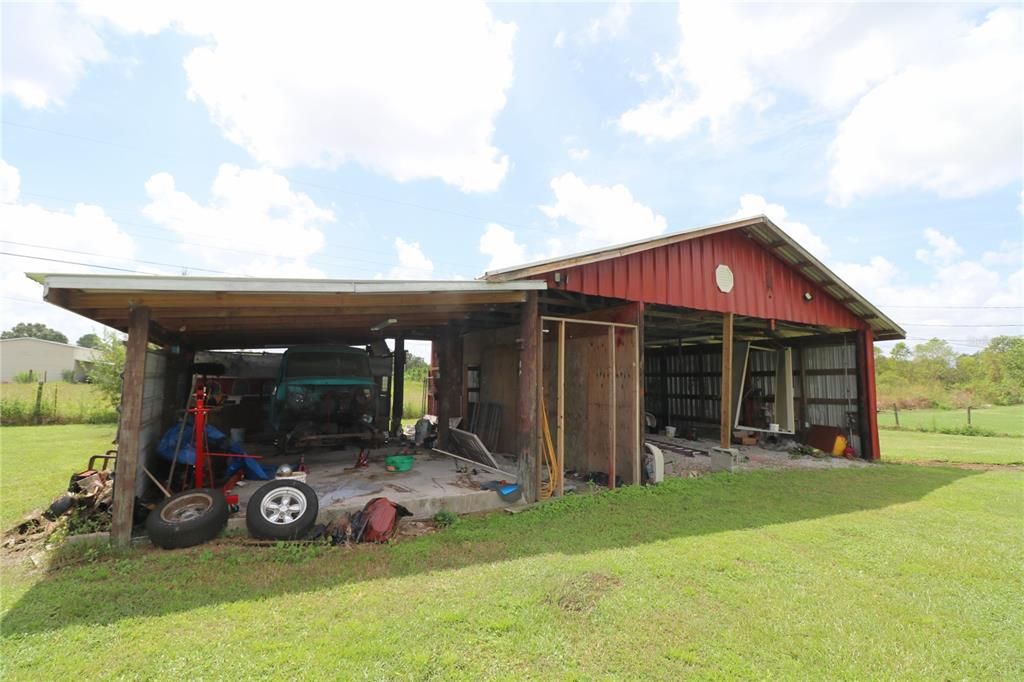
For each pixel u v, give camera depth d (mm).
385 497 6117
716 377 15008
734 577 4242
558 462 7496
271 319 7105
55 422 17891
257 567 4348
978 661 2994
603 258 7930
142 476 6137
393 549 4844
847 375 12750
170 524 4797
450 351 10867
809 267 11203
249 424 13000
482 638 3152
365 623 3332
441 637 3154
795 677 2805
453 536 5270
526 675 2775
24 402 18031
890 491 7992
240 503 6016
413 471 8078
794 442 13672
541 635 3199
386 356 13672
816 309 11727
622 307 8695
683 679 2770
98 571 4211
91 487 6148
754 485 8195
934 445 15516
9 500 6727
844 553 4906
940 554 4887
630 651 3039
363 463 8484
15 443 12578
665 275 9023
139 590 3863
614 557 4660
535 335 7121
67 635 3178
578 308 9773
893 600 3828
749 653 3045
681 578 4180
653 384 17562
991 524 6012
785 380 13766
